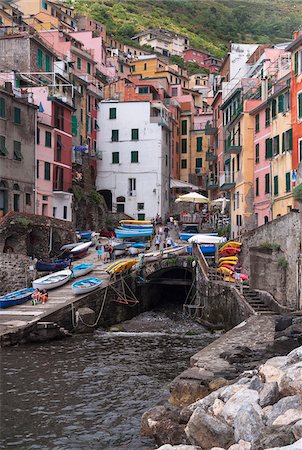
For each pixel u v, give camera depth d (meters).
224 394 14.71
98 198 69.25
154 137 76.94
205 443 12.57
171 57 136.25
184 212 77.81
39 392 21.05
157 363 26.44
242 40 107.81
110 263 48.97
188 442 13.43
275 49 59.50
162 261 44.94
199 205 89.94
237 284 37.16
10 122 49.84
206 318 39.81
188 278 50.34
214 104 78.69
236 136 58.59
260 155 52.41
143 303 44.53
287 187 45.16
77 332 35.53
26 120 52.12
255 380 14.52
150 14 160.50
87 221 67.06
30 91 57.34
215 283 38.72
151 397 20.42
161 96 91.94
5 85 50.25
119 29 146.38
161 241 55.53
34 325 31.84
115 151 78.06
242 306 34.09
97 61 90.19
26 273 42.09
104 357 27.84
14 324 31.98
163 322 40.44
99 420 17.75
